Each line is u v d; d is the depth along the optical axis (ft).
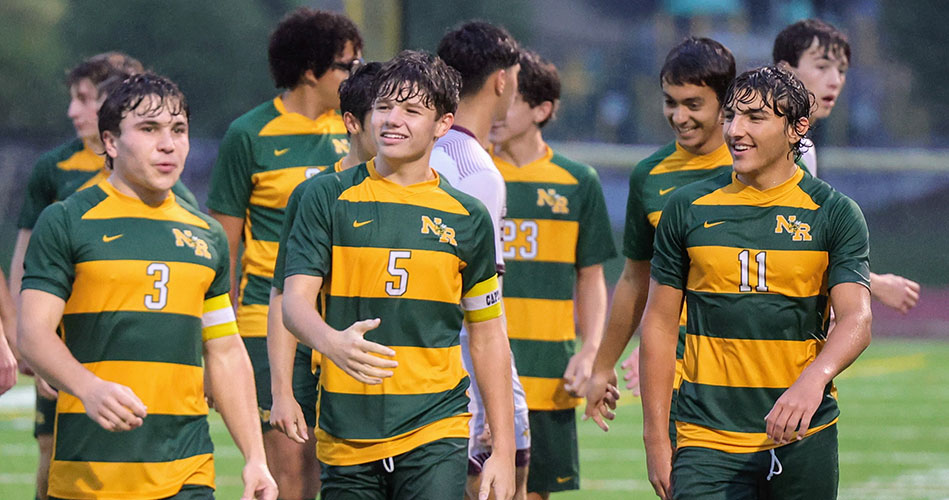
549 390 80.18
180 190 74.74
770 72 52.60
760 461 53.21
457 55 63.57
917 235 380.58
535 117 81.66
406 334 52.01
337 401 52.06
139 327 51.16
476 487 61.87
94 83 82.28
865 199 397.39
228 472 112.47
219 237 54.13
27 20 433.07
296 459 73.97
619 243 350.43
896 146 455.22
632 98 501.97
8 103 418.92
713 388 53.83
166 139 51.52
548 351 80.48
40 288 50.03
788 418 48.47
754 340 53.11
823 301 53.52
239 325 76.07
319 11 76.84
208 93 435.94
